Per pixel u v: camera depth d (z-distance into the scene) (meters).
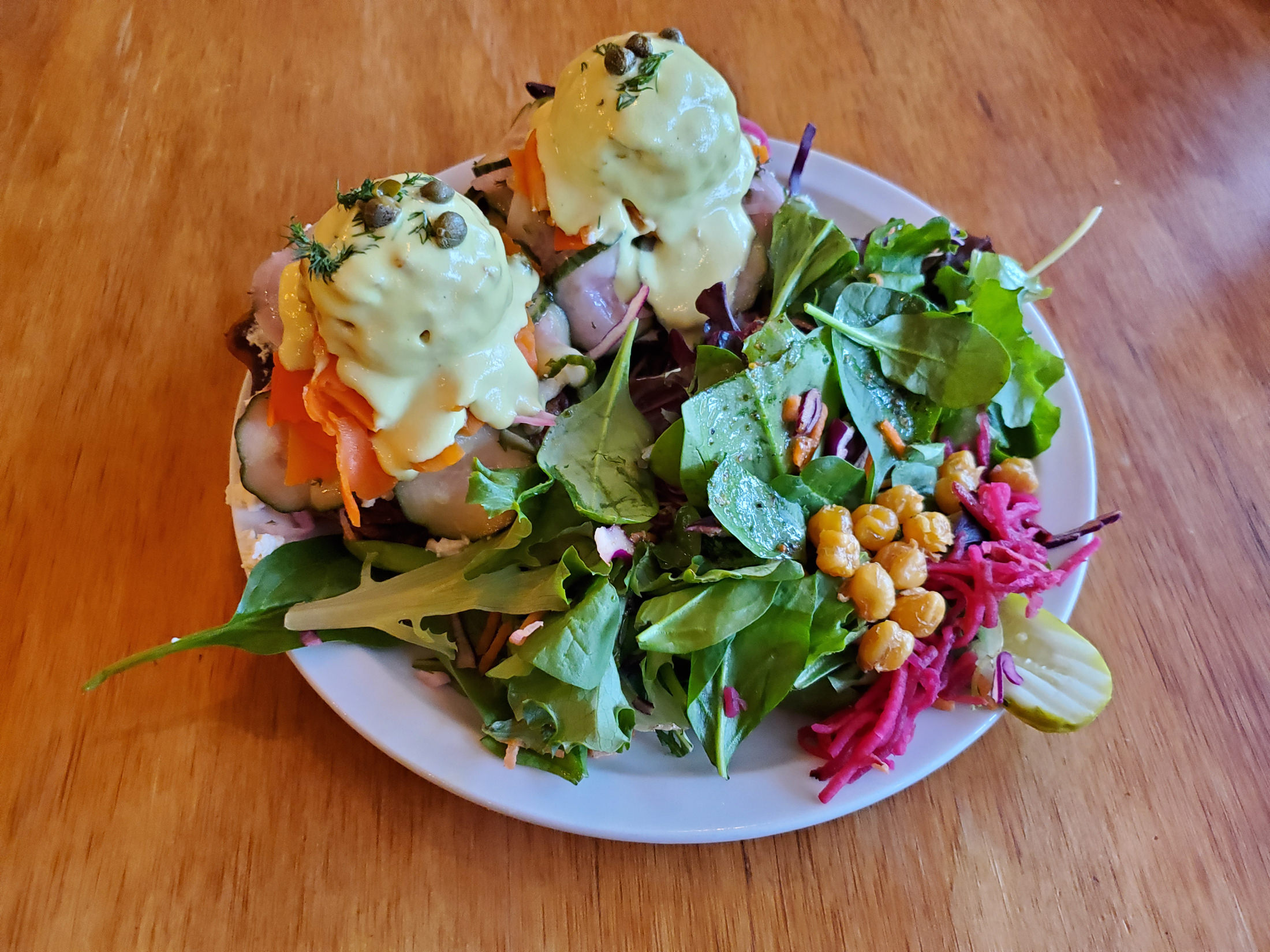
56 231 0.30
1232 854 0.23
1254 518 0.27
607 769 0.22
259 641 0.23
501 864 0.22
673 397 0.25
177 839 0.22
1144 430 0.28
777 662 0.22
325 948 0.21
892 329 0.26
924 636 0.23
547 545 0.23
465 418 0.22
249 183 0.31
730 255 0.26
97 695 0.24
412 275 0.20
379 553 0.24
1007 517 0.24
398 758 0.21
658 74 0.23
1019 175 0.33
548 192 0.24
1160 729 0.25
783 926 0.22
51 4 0.33
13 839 0.22
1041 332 0.27
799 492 0.23
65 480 0.26
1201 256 0.31
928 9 0.36
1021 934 0.22
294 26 0.34
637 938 0.22
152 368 0.28
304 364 0.22
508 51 0.34
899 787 0.22
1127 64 0.35
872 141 0.33
